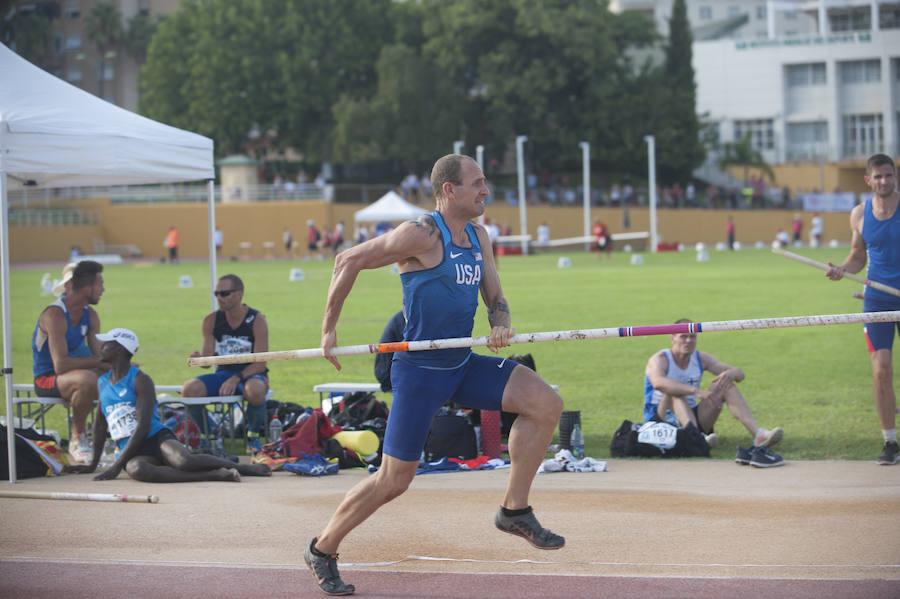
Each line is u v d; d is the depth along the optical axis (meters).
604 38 175.88
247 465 21.23
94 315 24.53
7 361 20.88
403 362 13.06
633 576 13.19
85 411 23.59
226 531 16.16
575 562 14.03
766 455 21.33
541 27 171.12
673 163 182.88
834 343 43.28
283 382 35.53
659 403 24.64
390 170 188.62
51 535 15.98
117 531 16.19
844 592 12.23
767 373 35.59
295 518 16.98
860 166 199.25
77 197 161.00
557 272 96.19
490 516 16.88
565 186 180.00
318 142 180.12
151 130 24.38
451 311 13.07
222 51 173.25
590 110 181.00
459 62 172.88
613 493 18.61
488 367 13.22
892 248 21.23
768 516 16.50
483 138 183.00
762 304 59.06
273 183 183.75
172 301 70.31
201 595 12.84
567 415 22.64
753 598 12.09
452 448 22.31
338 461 22.16
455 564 14.05
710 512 16.91
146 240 158.12
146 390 20.88
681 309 56.91
